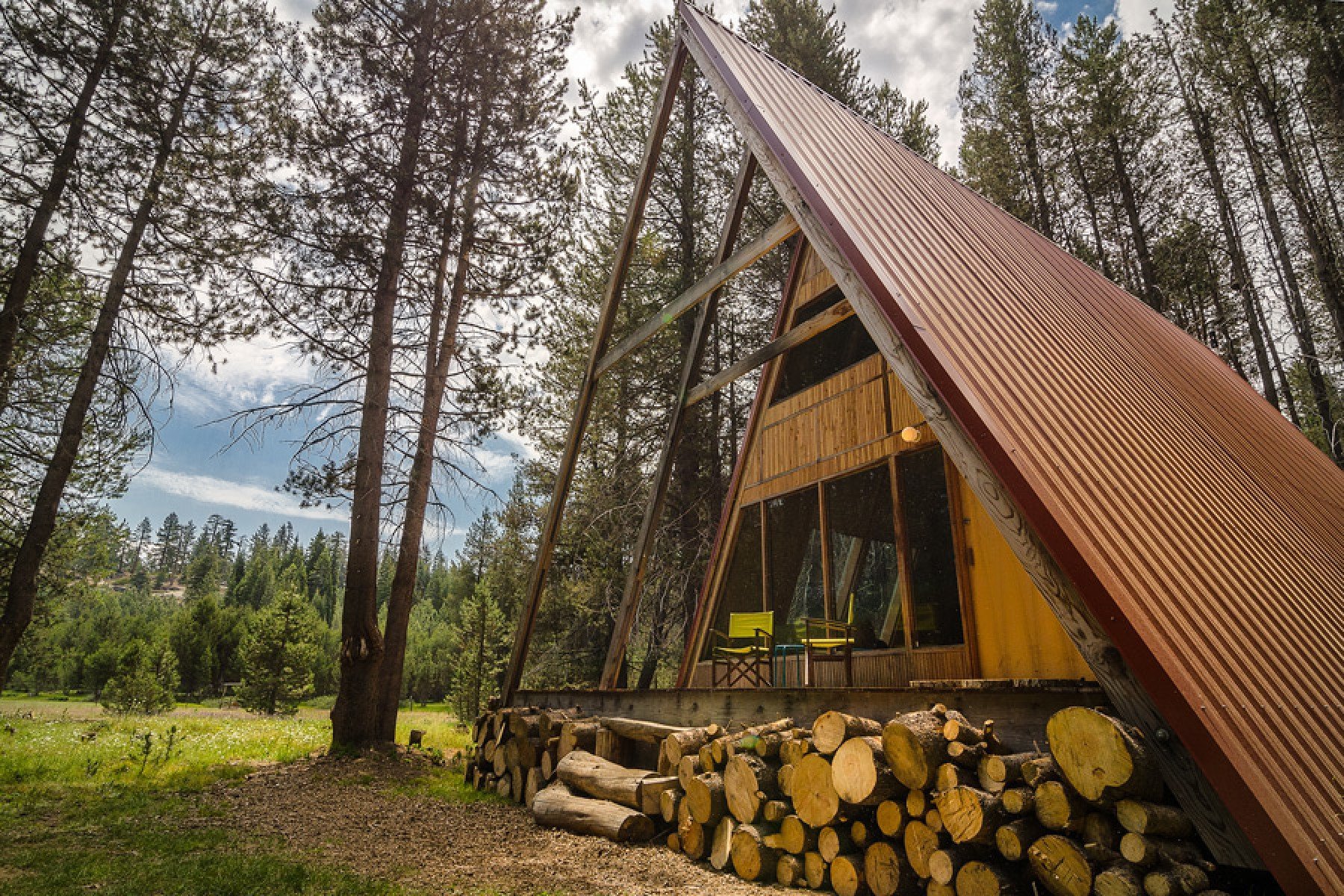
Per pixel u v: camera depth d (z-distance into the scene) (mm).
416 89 14070
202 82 13711
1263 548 5293
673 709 6777
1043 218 20609
